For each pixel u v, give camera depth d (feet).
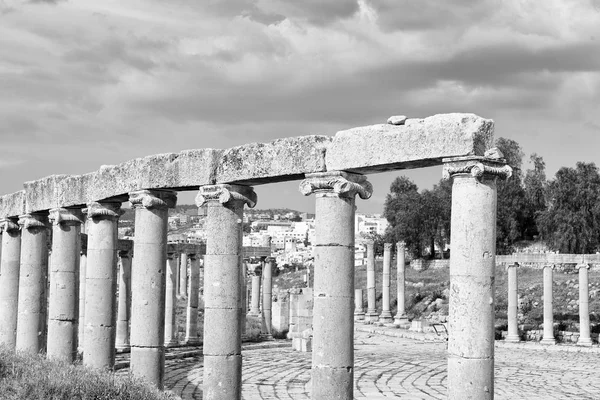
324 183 71.82
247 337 202.18
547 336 218.79
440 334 239.09
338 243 71.46
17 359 89.30
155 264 89.25
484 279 60.59
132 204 91.04
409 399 113.70
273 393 116.26
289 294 229.25
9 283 123.85
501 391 126.93
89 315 97.04
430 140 64.03
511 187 428.56
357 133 70.18
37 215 115.65
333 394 70.18
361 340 231.30
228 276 81.20
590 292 288.51
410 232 440.45
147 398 76.48
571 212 388.37
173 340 177.06
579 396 121.80
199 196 83.15
